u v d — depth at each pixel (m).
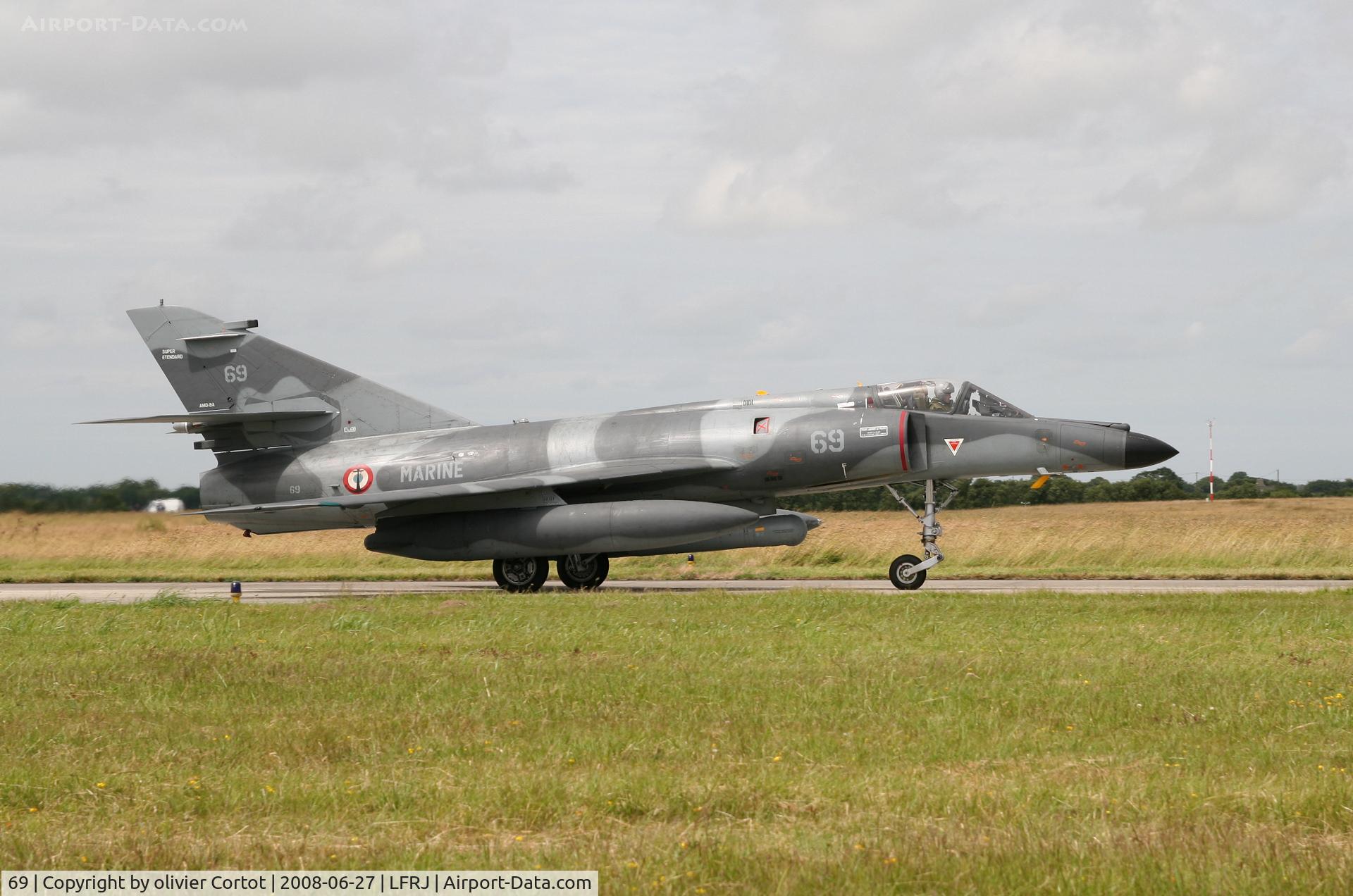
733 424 43.62
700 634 26.08
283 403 48.38
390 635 27.06
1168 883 9.73
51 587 50.22
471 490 42.31
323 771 13.79
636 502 41.34
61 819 12.12
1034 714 16.75
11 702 18.55
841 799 12.37
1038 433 41.97
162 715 17.33
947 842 10.71
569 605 32.88
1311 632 25.64
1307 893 9.57
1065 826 11.29
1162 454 41.72
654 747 14.76
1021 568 52.78
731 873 10.12
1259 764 13.80
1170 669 20.47
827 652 23.09
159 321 49.22
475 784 13.03
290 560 63.47
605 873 10.20
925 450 42.50
